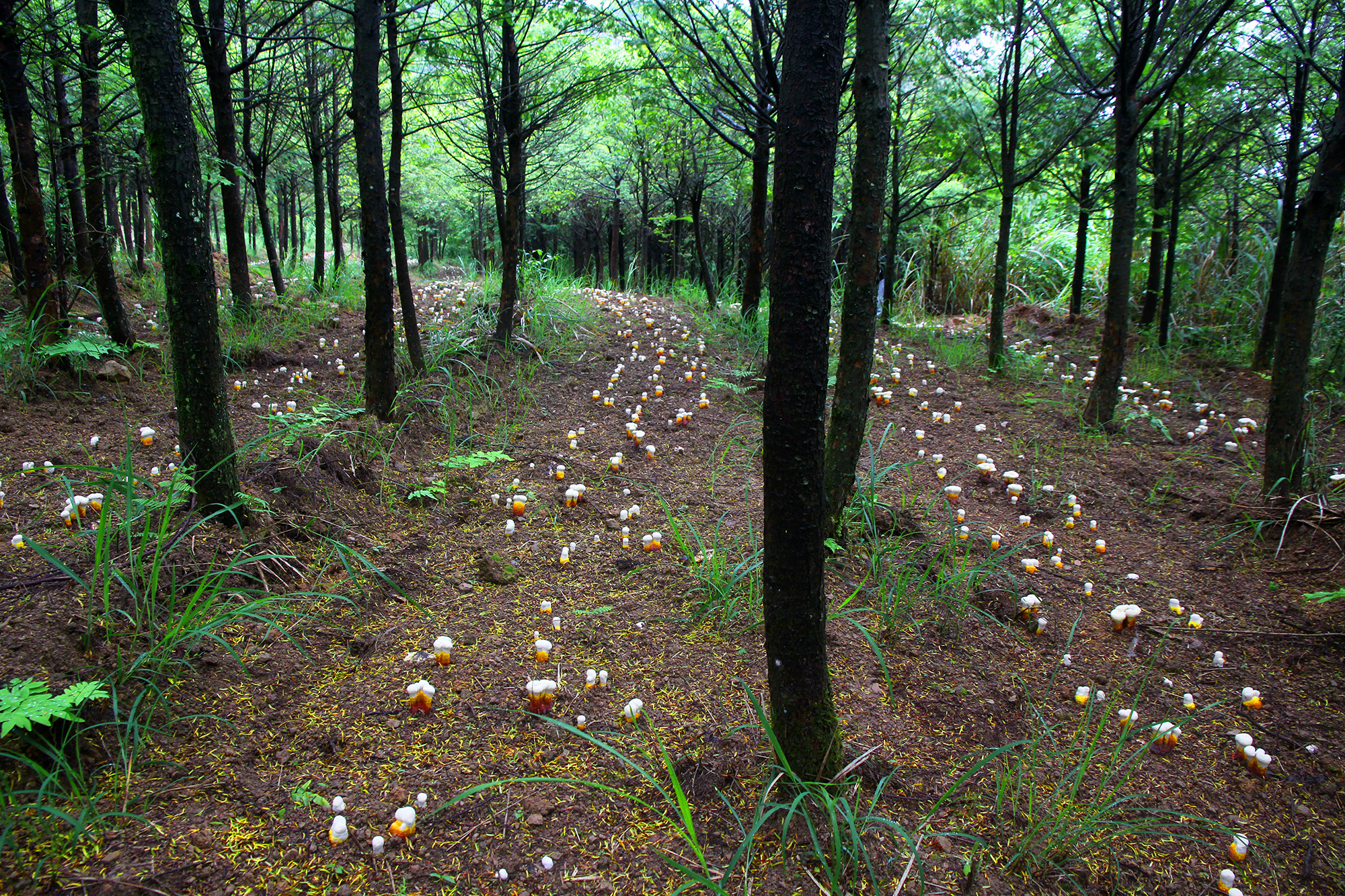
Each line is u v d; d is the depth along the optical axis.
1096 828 2.57
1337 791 2.90
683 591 4.02
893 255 11.10
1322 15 6.62
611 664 3.43
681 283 14.27
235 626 3.41
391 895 2.27
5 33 5.48
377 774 2.73
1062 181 10.60
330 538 4.11
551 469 5.52
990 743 3.08
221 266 15.61
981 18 7.90
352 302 10.65
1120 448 6.59
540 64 8.77
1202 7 5.92
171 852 2.33
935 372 8.93
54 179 6.58
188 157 3.55
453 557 4.33
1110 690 3.46
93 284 7.67
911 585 4.11
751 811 2.61
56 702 2.50
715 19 7.09
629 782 2.75
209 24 7.64
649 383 7.64
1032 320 12.57
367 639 3.50
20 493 4.25
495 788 2.69
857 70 3.96
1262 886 2.49
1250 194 10.63
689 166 12.63
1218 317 11.04
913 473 5.84
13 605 3.17
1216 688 3.49
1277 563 4.54
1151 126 8.77
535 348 8.05
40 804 2.38
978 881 2.39
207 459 3.88
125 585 3.09
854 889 2.32
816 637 2.48
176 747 2.77
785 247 2.18
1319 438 6.76
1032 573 4.41
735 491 5.30
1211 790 2.89
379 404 5.69
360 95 5.17
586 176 16.50
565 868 2.39
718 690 3.26
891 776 2.66
